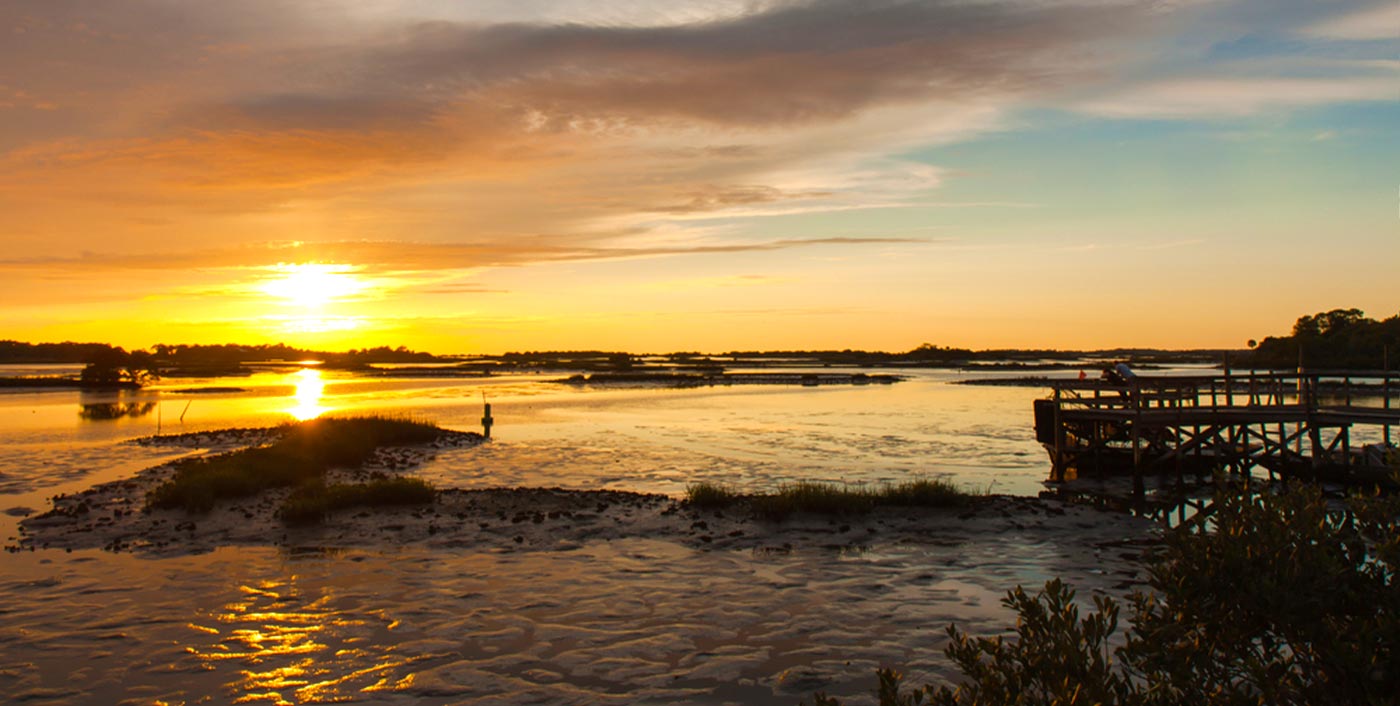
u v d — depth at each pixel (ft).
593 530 57.77
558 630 38.09
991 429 135.64
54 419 161.07
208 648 35.76
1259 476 87.30
